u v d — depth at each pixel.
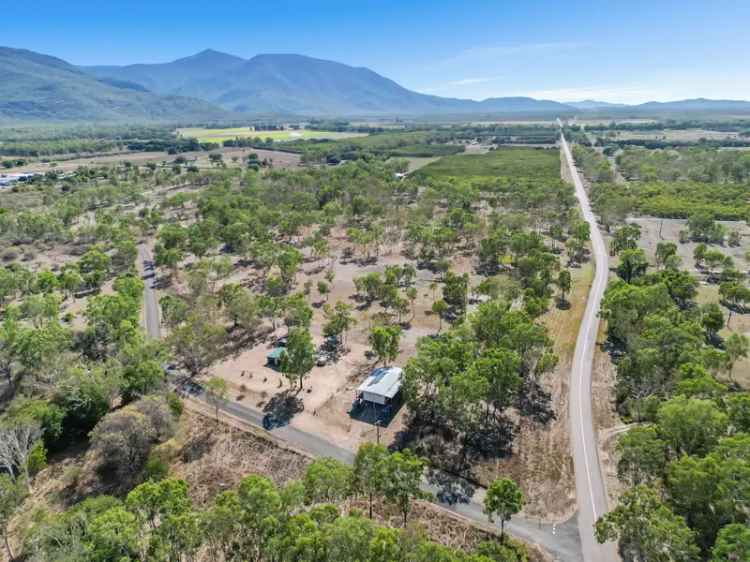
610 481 61.12
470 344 77.81
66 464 66.94
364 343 101.19
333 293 129.88
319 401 80.75
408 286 132.88
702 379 63.62
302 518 43.97
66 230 180.25
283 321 114.19
